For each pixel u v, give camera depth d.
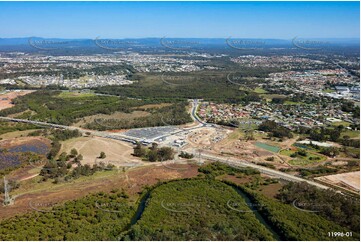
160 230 163.88
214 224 171.00
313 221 173.50
